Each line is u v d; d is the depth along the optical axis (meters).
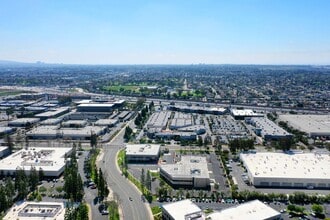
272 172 194.25
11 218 143.00
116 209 156.12
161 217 150.00
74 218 141.12
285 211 156.00
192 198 170.62
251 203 154.88
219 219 140.38
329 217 150.75
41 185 188.25
